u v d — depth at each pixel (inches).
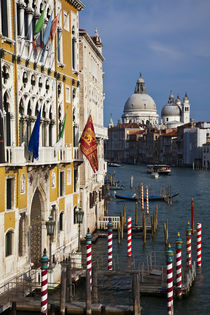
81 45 1668.3
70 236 1430.9
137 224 2126.0
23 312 982.4
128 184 4667.8
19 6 1085.8
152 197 3302.2
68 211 1411.2
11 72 1035.9
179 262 1194.6
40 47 1173.1
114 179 4749.0
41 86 1211.9
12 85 1039.0
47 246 1242.6
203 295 1218.0
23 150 1063.6
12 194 1051.3
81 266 1312.7
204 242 1863.9
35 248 1229.1
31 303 985.5
